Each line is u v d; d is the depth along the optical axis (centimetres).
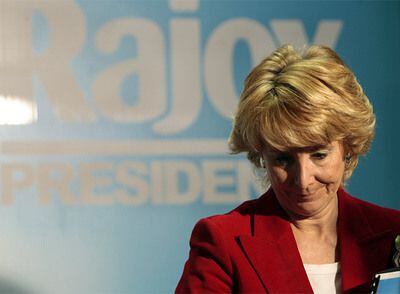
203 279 375
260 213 397
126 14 721
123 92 714
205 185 712
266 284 371
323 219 393
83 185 701
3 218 690
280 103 356
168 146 712
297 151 358
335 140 356
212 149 716
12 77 704
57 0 716
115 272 699
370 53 732
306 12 733
